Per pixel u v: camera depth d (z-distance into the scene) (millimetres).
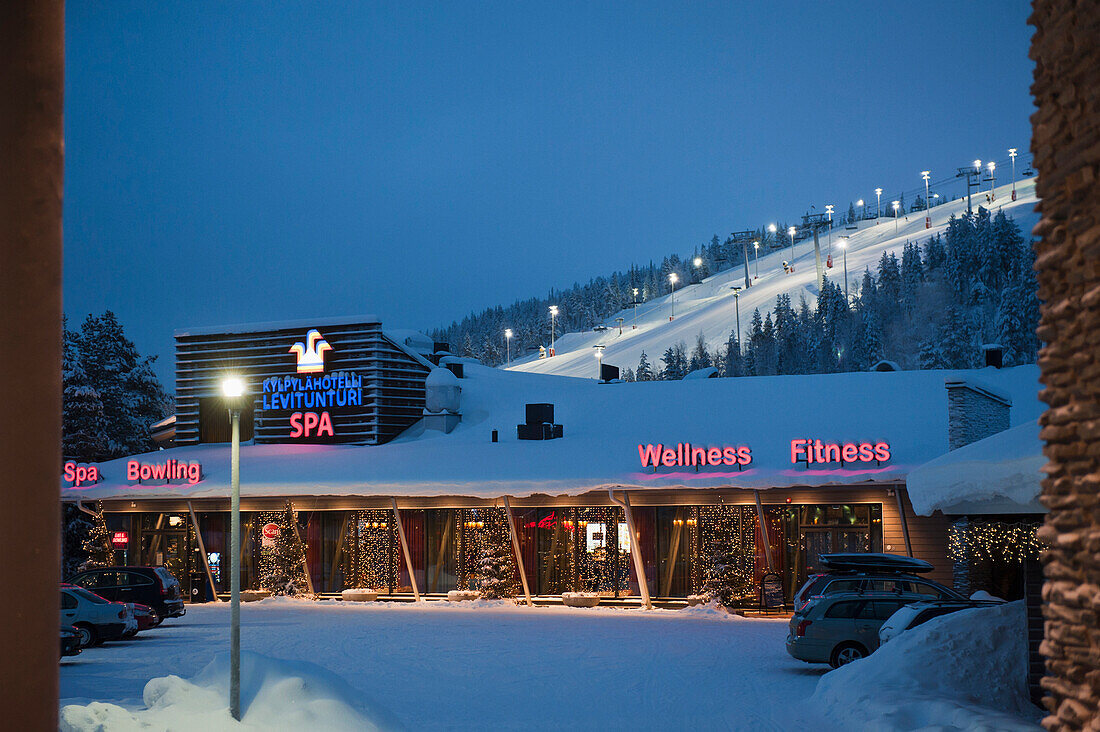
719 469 38656
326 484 43844
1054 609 8141
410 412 53781
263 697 14398
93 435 63750
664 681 21000
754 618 35906
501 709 17797
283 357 54031
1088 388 7641
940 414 40938
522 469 42344
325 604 43438
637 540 39812
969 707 13688
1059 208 8086
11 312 5500
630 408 48531
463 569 43438
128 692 19406
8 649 5371
